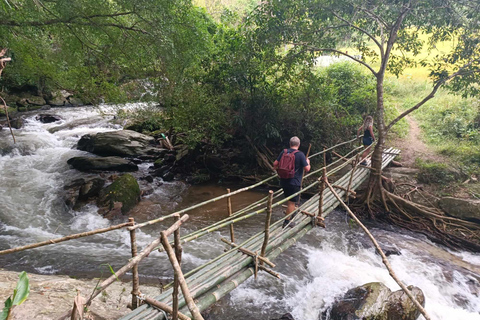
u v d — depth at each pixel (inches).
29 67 440.8
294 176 191.6
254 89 390.6
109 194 302.4
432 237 268.1
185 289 73.4
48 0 272.5
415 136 435.5
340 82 501.0
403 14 257.1
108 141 438.0
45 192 325.7
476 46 269.0
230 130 418.6
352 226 285.1
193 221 283.7
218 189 368.5
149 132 511.2
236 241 246.7
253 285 195.0
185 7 322.3
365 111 484.7
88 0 287.7
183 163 413.1
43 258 213.9
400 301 160.6
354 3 273.9
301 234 177.2
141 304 111.0
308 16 311.3
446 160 355.6
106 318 131.7
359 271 211.8
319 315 170.6
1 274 161.5
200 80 400.8
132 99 412.2
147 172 399.5
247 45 343.0
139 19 315.9
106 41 338.6
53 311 123.3
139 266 209.9
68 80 459.5
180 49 327.3
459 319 173.5
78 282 167.5
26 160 408.2
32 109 648.4
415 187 312.2
